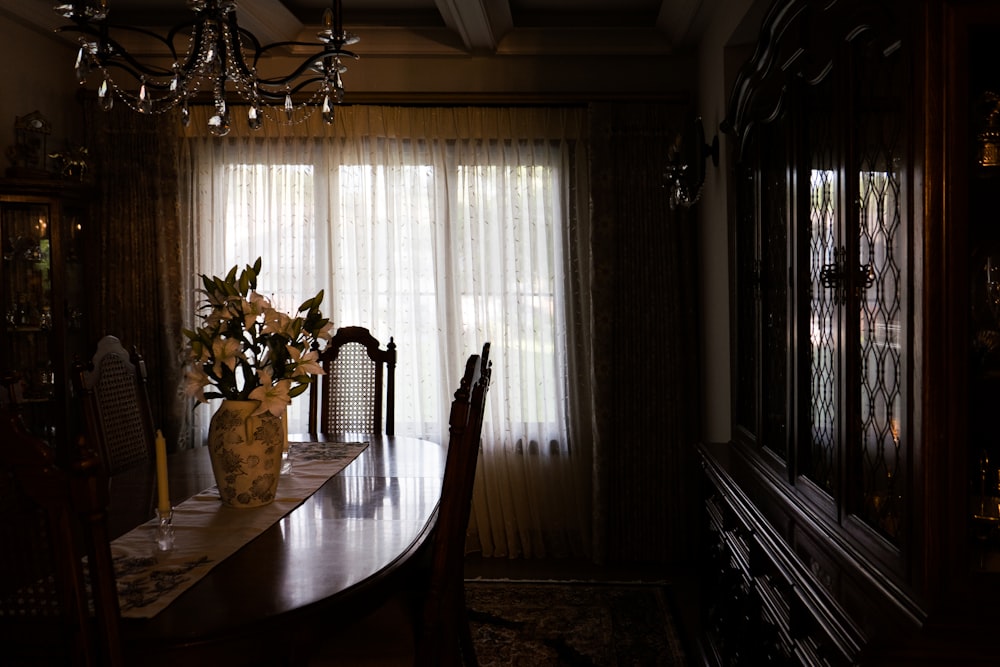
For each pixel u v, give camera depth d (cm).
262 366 238
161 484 198
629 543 416
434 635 194
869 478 171
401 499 247
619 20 404
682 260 414
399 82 427
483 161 423
